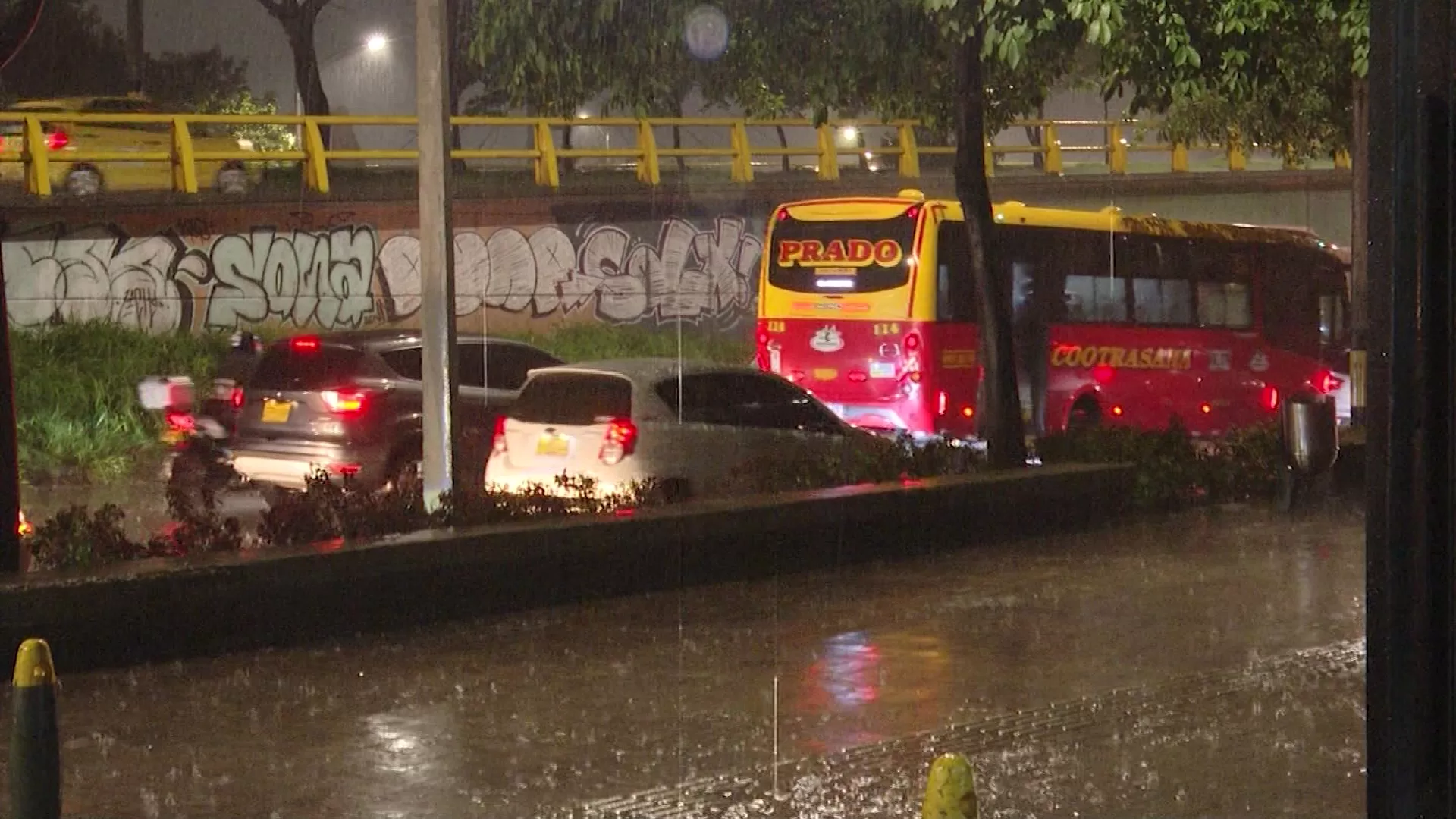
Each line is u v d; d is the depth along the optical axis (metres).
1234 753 7.77
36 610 9.41
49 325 23.30
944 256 22.64
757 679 9.62
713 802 7.05
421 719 8.70
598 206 29.89
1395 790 3.91
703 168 31.41
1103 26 15.02
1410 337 3.86
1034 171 32.25
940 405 22.41
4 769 7.60
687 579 12.79
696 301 30.98
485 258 28.52
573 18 18.56
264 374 17.11
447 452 13.38
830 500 13.70
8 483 10.17
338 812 7.01
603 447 15.62
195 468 17.41
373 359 16.83
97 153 25.59
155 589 9.91
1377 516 3.93
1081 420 24.81
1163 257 25.80
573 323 29.36
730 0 18.69
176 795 7.29
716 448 16.31
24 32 9.02
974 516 14.97
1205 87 19.53
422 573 11.20
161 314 25.30
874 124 31.78
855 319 22.80
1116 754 7.77
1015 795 7.09
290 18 30.53
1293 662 9.88
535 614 11.67
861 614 11.67
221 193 26.12
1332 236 35.41
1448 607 3.89
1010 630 11.02
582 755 7.91
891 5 18.06
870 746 7.99
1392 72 3.84
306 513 11.77
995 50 17.95
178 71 32.88
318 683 9.52
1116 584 12.91
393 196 27.91
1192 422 26.20
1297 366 27.75
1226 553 14.59
